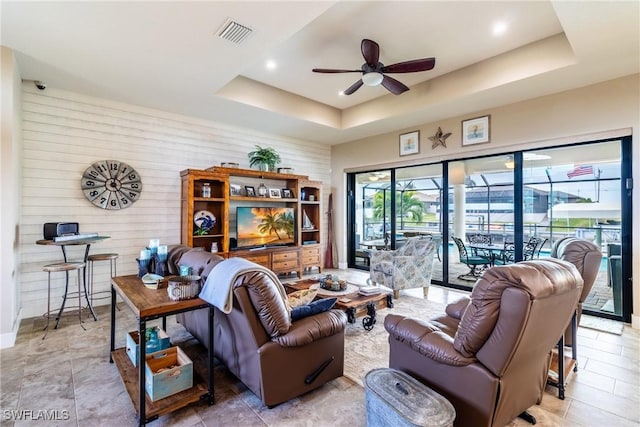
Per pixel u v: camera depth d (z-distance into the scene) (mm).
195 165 4832
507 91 3783
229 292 1743
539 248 4121
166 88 3713
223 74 3334
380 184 6195
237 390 2117
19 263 3289
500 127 4320
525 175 4238
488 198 4625
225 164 4875
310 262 5906
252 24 2455
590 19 2369
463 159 4867
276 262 5262
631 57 2949
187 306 1853
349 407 1943
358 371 2400
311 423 1788
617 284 3529
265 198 5340
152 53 2885
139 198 4273
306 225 6090
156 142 4445
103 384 2180
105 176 3988
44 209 3588
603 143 3623
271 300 1821
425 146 5191
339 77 4238
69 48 2779
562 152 3936
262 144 5703
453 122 4836
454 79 4031
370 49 2959
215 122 5059
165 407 1760
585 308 3742
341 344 2203
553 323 1533
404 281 4195
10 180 2787
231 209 5277
